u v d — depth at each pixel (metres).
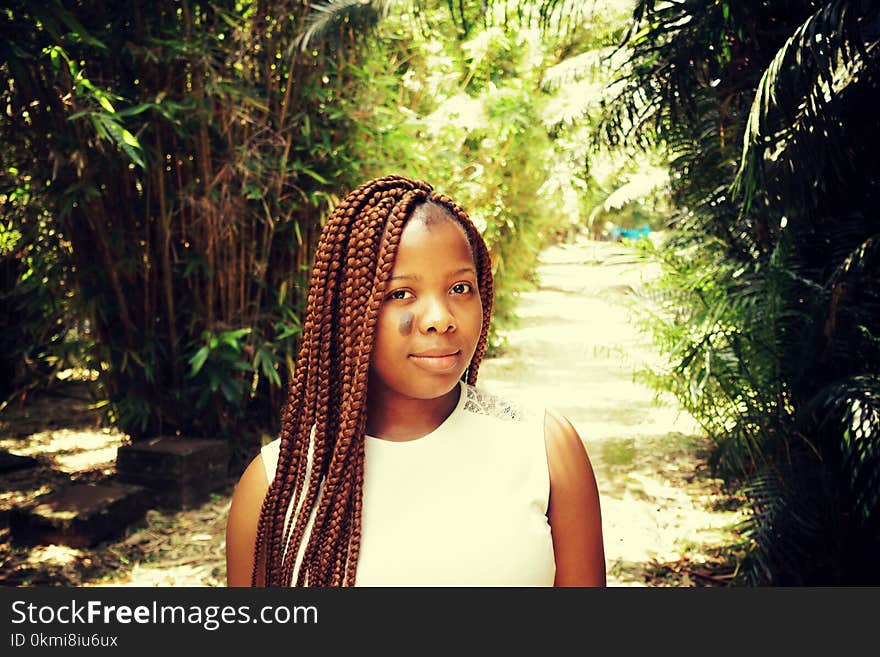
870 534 2.57
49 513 3.35
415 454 0.89
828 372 2.55
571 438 0.94
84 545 3.33
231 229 4.06
